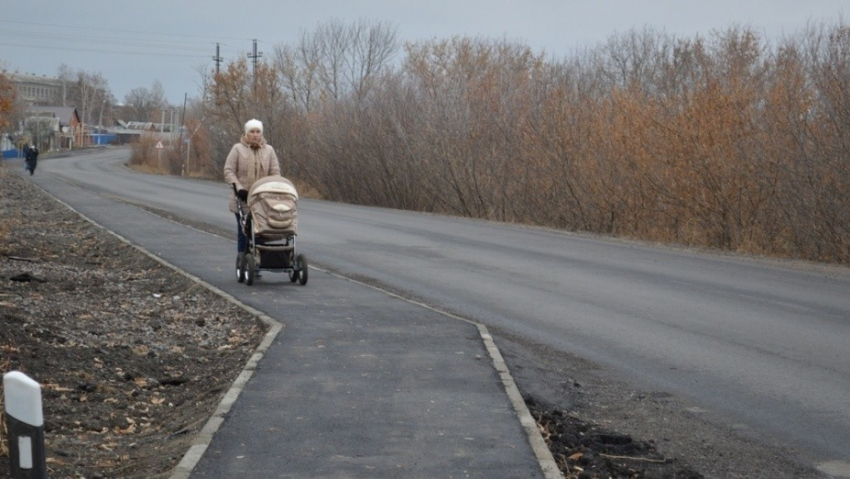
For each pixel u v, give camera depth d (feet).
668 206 123.13
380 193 199.62
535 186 150.41
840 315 60.70
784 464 32.53
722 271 83.35
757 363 47.09
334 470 28.76
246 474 28.32
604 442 34.65
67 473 29.78
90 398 39.73
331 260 88.84
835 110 105.19
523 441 31.83
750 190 113.09
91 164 422.00
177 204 173.58
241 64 329.31
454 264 86.48
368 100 212.43
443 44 305.53
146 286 72.49
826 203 103.55
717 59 176.55
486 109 168.04
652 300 66.49
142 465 31.07
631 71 236.63
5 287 64.64
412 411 35.37
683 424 37.17
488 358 44.68
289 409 35.47
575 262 88.79
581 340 52.80
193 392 41.98
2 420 29.94
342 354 45.21
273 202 67.77
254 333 53.36
